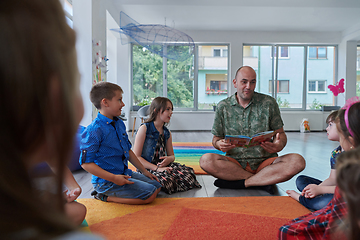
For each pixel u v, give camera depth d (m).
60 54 0.17
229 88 7.37
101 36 4.21
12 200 0.16
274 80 7.55
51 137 0.18
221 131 2.35
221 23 6.50
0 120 0.16
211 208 1.70
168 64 7.42
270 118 2.27
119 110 1.74
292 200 1.85
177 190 2.09
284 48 7.46
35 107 0.17
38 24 0.17
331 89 6.64
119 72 6.93
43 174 0.18
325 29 7.04
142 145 2.17
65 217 0.19
